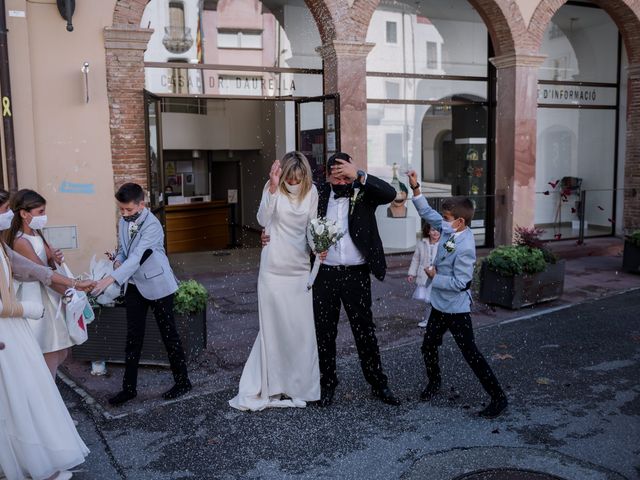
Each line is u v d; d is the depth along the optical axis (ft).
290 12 36.55
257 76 33.32
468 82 39.75
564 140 43.80
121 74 26.66
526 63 36.96
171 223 47.60
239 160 57.06
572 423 15.19
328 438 14.46
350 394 17.02
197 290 19.51
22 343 11.79
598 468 13.00
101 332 18.26
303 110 34.65
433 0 38.29
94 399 16.66
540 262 26.37
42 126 25.68
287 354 15.97
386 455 13.64
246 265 36.17
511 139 37.58
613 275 34.04
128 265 15.01
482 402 16.46
